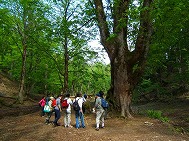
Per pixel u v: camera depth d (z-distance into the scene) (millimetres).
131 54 14961
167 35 15906
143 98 34812
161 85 32906
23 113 20906
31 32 24109
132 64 14898
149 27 14180
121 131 10906
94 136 9914
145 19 13562
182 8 13156
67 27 19953
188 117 16375
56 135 10281
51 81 33438
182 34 23172
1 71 41656
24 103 29234
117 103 14648
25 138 10211
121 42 14492
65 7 22172
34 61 31953
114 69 14914
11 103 27734
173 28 15562
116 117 14195
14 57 30844
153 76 34875
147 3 13727
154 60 18875
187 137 10398
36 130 11672
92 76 24250
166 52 27969
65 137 9922
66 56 23328
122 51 14531
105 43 14852
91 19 17922
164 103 27812
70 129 11328
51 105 13312
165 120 14492
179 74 28328
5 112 21281
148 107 26438
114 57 14805
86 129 11398
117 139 9383
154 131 11023
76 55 23266
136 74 15008
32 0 22938
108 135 10102
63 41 22156
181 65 28750
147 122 12961
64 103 12023
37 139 9891
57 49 24609
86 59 23391
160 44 16578
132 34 15812
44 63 30438
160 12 12039
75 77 30656
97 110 11398
